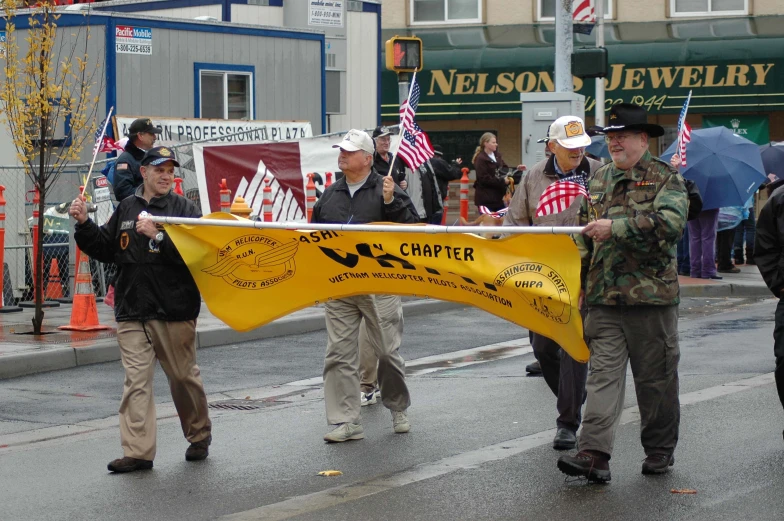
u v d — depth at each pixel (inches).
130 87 756.6
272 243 312.3
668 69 1147.9
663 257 275.9
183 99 789.2
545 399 395.2
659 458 289.9
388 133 530.3
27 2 724.0
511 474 294.7
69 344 490.6
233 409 394.3
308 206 731.4
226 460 319.3
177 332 311.1
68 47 741.3
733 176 711.7
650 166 276.1
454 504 269.0
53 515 267.7
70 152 560.4
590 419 280.7
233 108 826.8
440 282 304.3
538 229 277.9
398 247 305.9
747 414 356.5
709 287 705.6
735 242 863.1
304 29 864.3
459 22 1266.0
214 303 315.3
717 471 291.6
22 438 353.1
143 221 304.8
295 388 433.7
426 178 628.1
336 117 970.7
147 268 307.9
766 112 1164.5
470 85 1184.2
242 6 901.8
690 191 353.1
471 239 298.4
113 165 572.4
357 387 341.7
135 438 307.7
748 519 252.4
